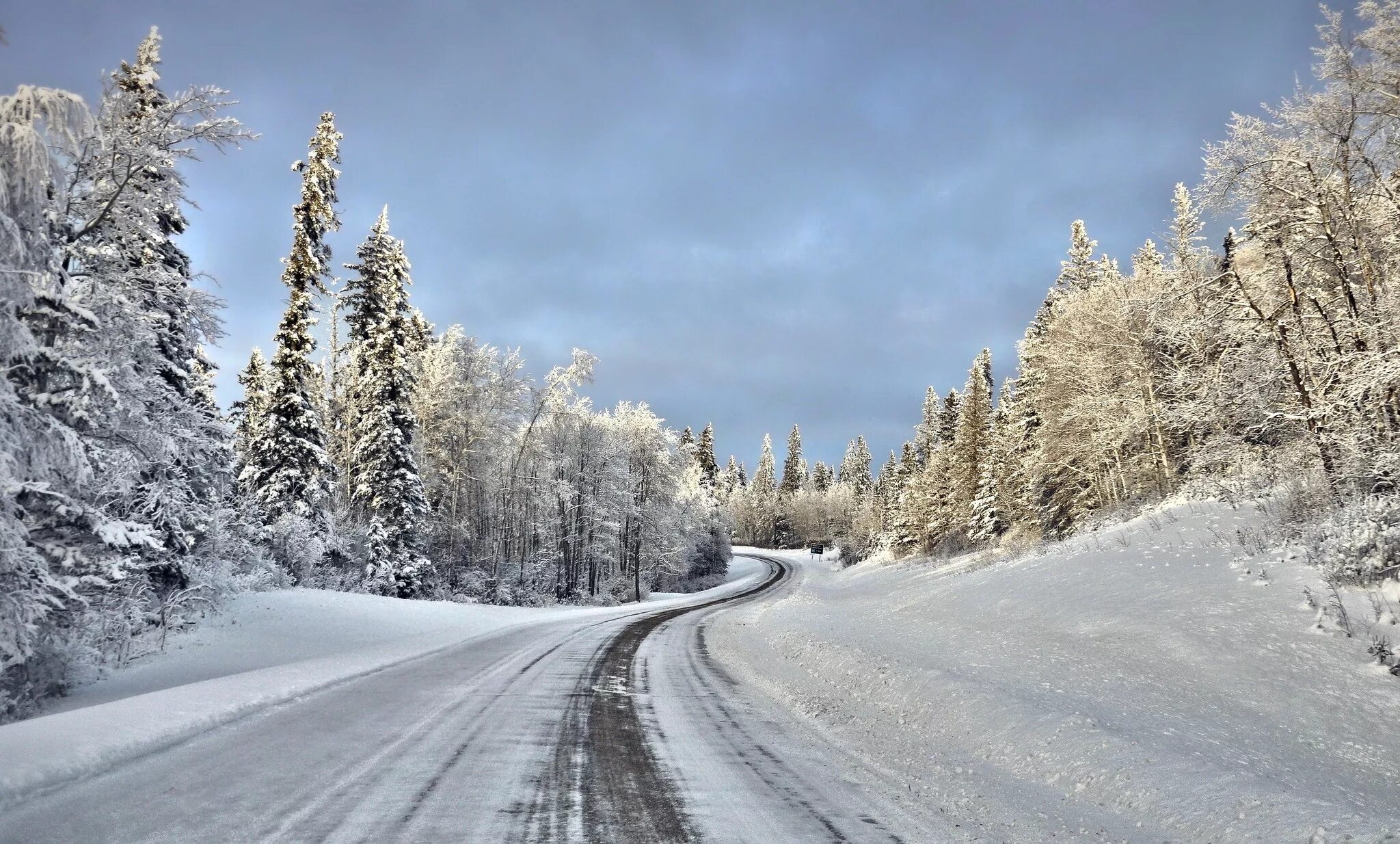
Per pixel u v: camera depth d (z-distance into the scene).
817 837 4.51
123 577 12.55
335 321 35.84
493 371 40.72
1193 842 4.69
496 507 44.69
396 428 30.11
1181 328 17.42
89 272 12.52
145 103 15.49
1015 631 13.52
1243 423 17.67
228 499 22.41
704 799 5.22
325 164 28.16
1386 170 13.93
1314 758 6.25
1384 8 13.02
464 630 19.25
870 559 71.81
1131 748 6.16
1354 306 13.89
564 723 7.78
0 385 8.65
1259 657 8.95
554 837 4.31
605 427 50.91
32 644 10.70
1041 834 4.78
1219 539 15.45
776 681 11.73
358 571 30.41
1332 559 11.27
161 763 5.66
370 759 5.97
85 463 9.64
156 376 13.91
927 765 6.56
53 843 3.95
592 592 50.19
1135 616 12.02
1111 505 30.20
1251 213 14.93
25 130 8.00
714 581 70.38
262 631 17.39
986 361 68.19
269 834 4.18
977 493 45.81
